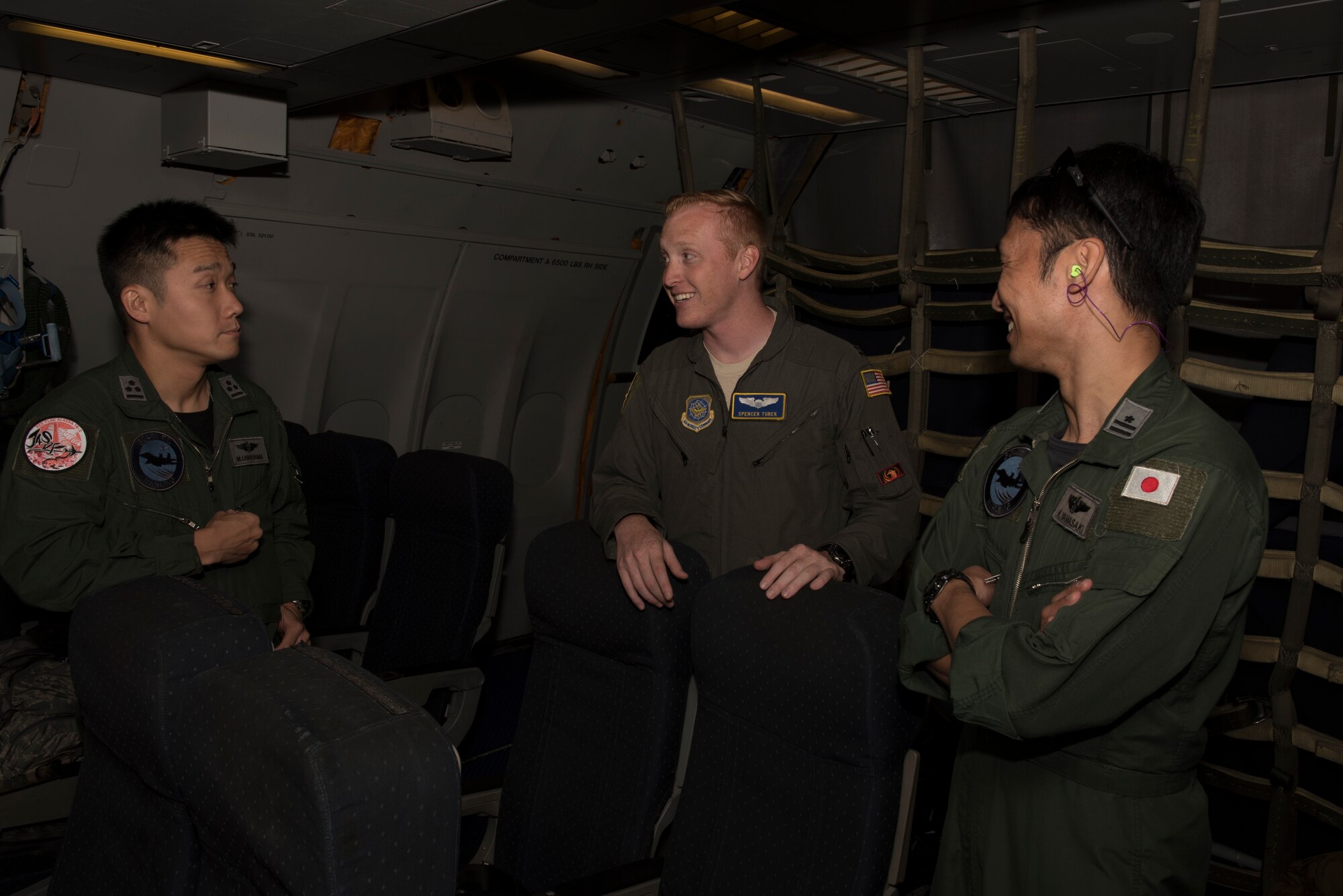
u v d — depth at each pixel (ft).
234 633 4.56
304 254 12.05
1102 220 4.10
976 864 4.66
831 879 5.09
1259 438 9.29
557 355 15.84
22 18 7.30
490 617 9.87
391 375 13.94
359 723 3.60
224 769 3.81
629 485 7.84
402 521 10.53
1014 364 4.64
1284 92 10.71
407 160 12.04
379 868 3.49
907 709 5.07
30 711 7.25
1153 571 3.82
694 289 7.20
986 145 13.17
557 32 7.58
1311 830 9.87
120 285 7.29
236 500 7.90
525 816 7.09
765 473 7.50
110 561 6.95
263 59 8.45
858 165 14.58
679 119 12.53
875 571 6.73
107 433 7.23
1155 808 4.18
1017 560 4.49
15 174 9.50
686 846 5.89
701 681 5.97
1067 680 3.87
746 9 8.62
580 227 14.44
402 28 7.45
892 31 9.20
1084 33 9.05
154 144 10.23
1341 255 8.03
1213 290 11.05
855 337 12.69
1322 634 8.88
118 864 4.94
